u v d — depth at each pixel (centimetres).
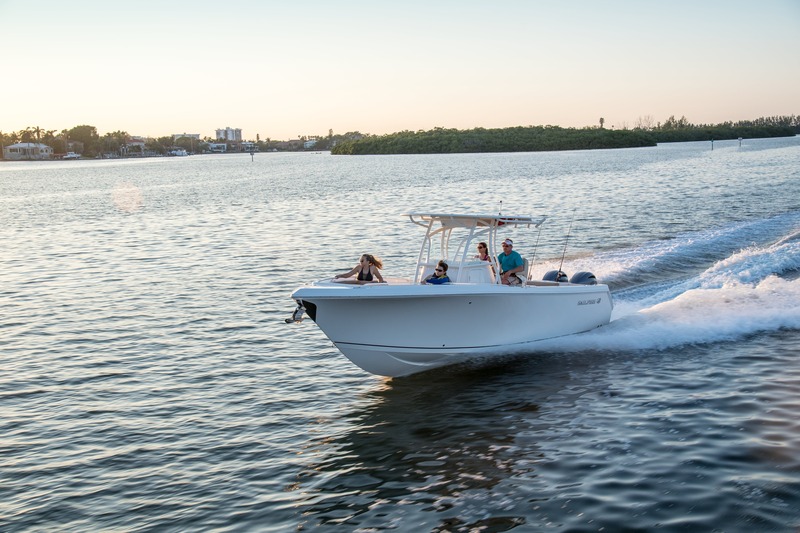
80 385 1171
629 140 19838
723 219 2872
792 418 924
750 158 8681
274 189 6250
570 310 1333
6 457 904
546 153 17012
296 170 11000
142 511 767
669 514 707
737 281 1695
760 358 1179
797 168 6275
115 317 1622
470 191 5278
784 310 1426
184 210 4397
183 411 1052
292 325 1524
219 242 2852
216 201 5069
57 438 960
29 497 800
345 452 901
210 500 788
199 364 1273
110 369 1252
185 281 2041
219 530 727
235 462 882
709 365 1159
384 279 1276
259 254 2494
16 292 1942
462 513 738
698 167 7144
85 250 2759
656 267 1948
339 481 823
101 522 746
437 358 1204
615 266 1948
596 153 14788
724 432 890
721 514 701
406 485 806
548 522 708
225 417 1027
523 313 1255
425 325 1162
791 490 739
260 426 993
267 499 788
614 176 6338
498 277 1272
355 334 1130
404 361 1180
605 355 1248
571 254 2220
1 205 5269
